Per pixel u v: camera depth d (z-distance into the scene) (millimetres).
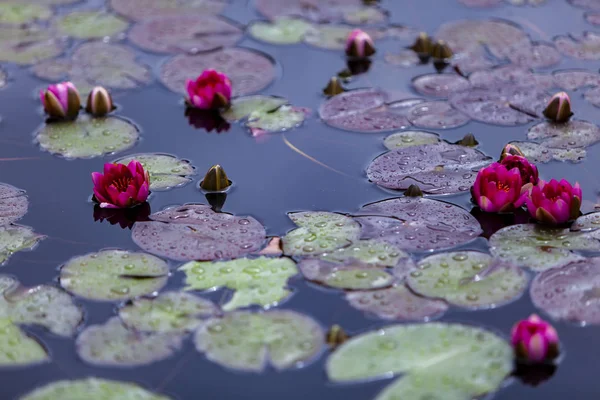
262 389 2621
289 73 5000
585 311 2918
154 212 3598
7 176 3891
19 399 2580
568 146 4094
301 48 5324
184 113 4547
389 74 4984
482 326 2855
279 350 2770
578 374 2666
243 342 2805
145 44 5336
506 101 4570
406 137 4199
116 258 3252
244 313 2941
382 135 4266
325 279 3107
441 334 2811
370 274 3121
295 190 3771
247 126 4387
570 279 3059
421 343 2773
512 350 2744
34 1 6008
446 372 2643
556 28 5512
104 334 2850
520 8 5859
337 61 5164
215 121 4461
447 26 5578
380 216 3514
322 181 3842
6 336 2840
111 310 2965
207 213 3576
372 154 4078
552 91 4664
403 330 2832
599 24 5547
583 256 3188
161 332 2854
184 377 2674
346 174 3900
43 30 5527
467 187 3732
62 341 2826
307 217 3516
